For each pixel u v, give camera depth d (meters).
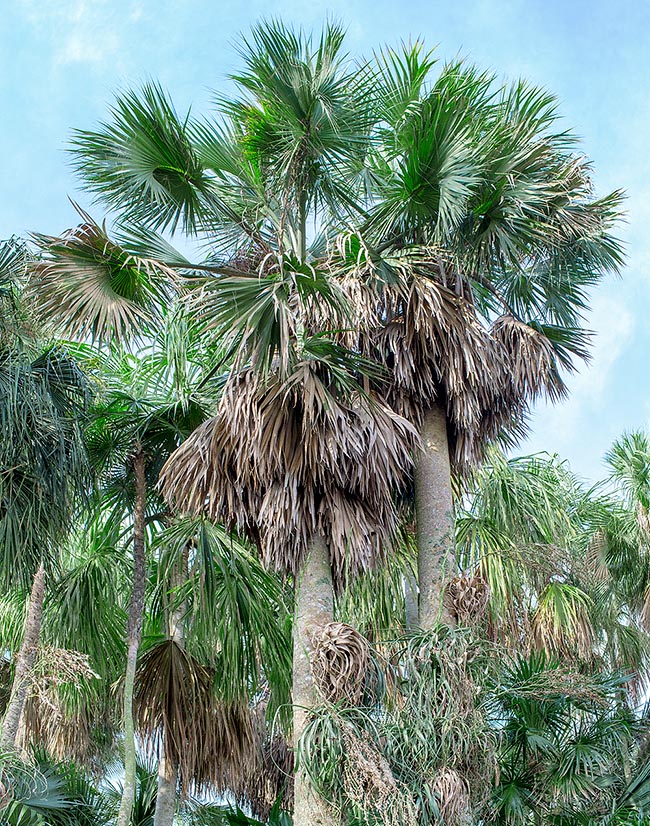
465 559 7.84
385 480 5.55
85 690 7.39
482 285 7.01
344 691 4.86
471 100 6.66
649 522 10.74
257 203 6.86
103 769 9.23
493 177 6.49
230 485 5.60
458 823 4.80
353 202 6.73
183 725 6.89
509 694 5.95
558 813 6.01
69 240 6.29
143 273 6.53
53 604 7.22
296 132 6.23
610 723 6.38
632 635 9.97
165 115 6.41
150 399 7.60
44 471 6.25
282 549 5.47
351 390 5.67
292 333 5.65
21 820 5.28
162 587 7.50
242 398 5.52
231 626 6.79
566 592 8.09
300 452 5.41
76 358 7.56
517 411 6.77
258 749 9.42
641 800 6.04
